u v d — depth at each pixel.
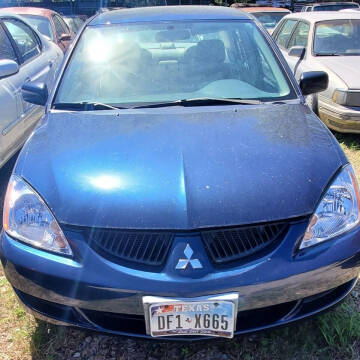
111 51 2.95
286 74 2.85
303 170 1.99
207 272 1.75
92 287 1.80
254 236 1.81
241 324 1.91
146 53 2.94
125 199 1.86
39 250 1.89
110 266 1.79
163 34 3.01
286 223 1.84
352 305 2.38
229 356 2.13
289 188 1.90
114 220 1.82
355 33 5.82
